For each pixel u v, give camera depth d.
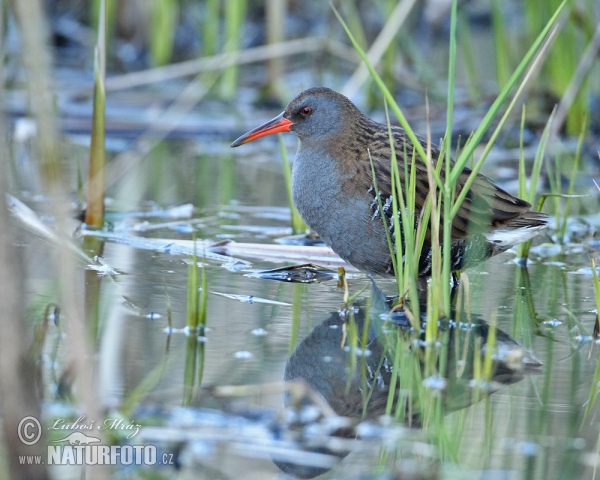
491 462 5.58
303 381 6.74
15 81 18.14
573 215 12.39
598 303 7.90
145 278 9.17
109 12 19.66
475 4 26.06
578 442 5.86
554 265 10.28
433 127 16.59
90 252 10.13
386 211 8.93
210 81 16.02
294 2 23.45
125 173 14.62
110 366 6.83
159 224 11.55
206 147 16.66
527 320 8.30
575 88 14.11
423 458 5.62
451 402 6.50
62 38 21.98
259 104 18.41
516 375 7.02
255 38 21.83
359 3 20.69
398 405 6.43
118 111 17.36
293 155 16.22
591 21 15.84
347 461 5.57
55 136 5.24
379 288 9.23
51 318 7.73
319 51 18.94
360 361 7.23
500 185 13.93
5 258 4.85
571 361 7.32
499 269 10.09
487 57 22.58
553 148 14.63
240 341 7.52
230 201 12.95
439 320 8.09
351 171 9.13
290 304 8.61
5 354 4.86
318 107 9.50
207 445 5.70
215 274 9.56
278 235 11.33
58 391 6.27
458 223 8.88
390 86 17.95
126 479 5.38
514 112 16.53
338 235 9.32
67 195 12.45
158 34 19.31
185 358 7.05
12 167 14.37
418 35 23.73
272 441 5.75
